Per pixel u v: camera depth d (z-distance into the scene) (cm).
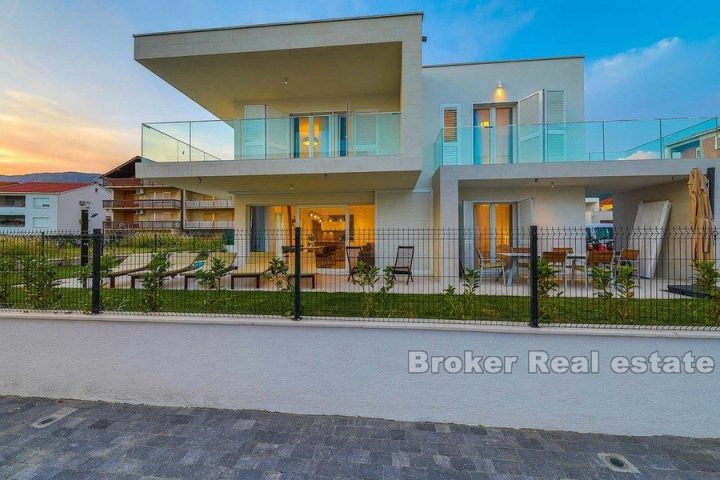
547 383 322
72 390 376
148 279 451
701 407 308
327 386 344
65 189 4084
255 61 844
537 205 1030
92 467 256
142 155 840
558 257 734
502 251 1010
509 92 1049
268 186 1005
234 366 355
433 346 332
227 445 288
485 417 327
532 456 279
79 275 468
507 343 325
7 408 354
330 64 860
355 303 542
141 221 3816
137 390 366
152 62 849
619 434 314
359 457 274
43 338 379
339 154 805
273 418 336
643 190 1059
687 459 277
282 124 824
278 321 351
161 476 247
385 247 782
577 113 1026
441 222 884
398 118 790
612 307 414
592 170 859
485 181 923
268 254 632
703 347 308
